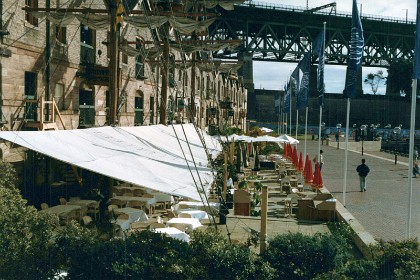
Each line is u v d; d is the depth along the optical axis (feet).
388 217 53.52
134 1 65.72
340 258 26.30
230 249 25.46
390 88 326.24
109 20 54.34
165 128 66.64
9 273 22.52
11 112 46.62
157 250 25.09
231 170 69.31
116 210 42.83
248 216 51.37
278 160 105.29
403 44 309.42
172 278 23.52
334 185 80.94
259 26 288.71
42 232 24.35
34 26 50.62
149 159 36.06
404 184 83.66
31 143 28.96
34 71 50.93
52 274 23.56
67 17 49.73
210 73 157.99
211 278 24.36
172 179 31.40
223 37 283.18
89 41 67.21
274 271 25.34
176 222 39.50
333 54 287.89
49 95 53.98
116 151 35.58
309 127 287.89
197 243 25.86
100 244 24.63
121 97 69.00
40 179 50.65
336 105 305.32
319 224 48.96
